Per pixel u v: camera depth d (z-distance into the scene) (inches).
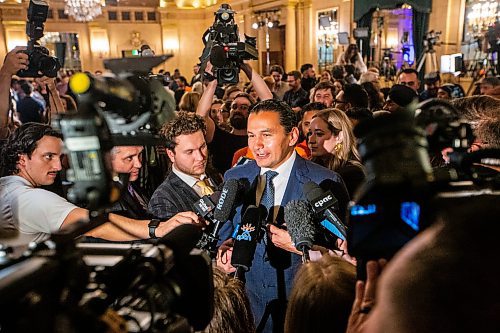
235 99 121.0
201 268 27.6
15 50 100.2
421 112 25.1
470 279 14.2
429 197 19.7
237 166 67.6
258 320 59.2
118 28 534.6
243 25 488.4
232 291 38.6
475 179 22.9
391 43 339.3
